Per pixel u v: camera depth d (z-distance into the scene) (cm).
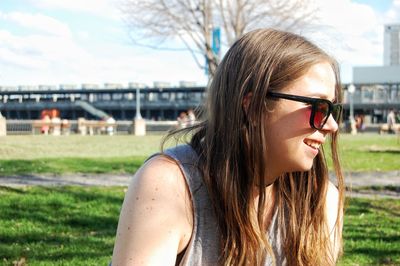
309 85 172
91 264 529
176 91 7750
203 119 189
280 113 173
